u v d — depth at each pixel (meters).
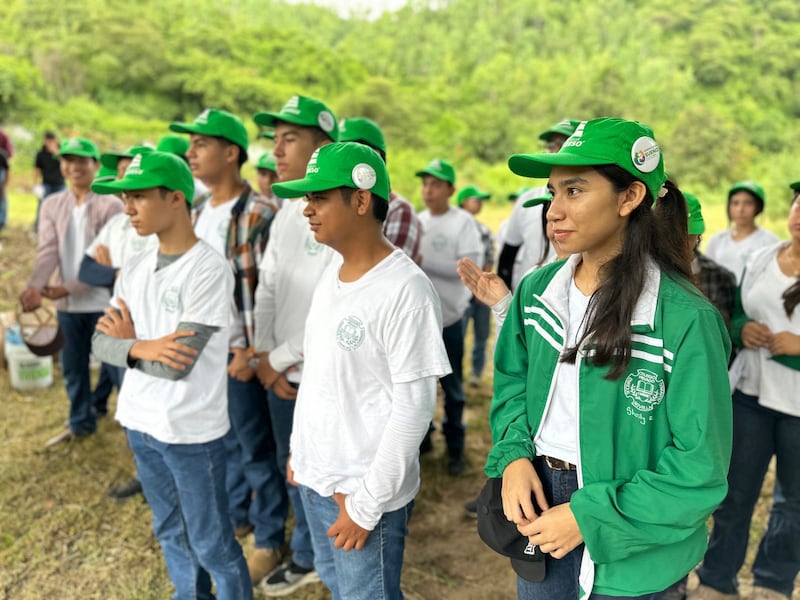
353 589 1.83
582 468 1.42
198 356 2.09
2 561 2.93
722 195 34.22
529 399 1.58
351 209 1.74
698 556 1.44
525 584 1.63
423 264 3.98
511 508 1.49
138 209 2.10
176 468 2.15
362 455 1.79
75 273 3.86
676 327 1.31
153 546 3.08
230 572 2.27
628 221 1.37
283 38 64.81
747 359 2.49
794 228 2.34
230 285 2.23
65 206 3.84
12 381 4.88
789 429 2.39
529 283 1.62
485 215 22.02
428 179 4.10
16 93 33.16
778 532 2.50
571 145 1.33
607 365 1.36
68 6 52.91
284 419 2.67
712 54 64.31
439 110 53.03
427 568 3.00
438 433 4.57
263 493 2.87
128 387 2.22
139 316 2.23
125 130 36.75
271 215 2.86
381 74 68.56
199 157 2.84
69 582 2.81
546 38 80.12
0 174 9.57
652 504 1.31
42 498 3.45
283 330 2.62
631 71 62.66
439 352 1.72
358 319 1.74
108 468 3.78
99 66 48.28
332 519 1.86
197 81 51.41
